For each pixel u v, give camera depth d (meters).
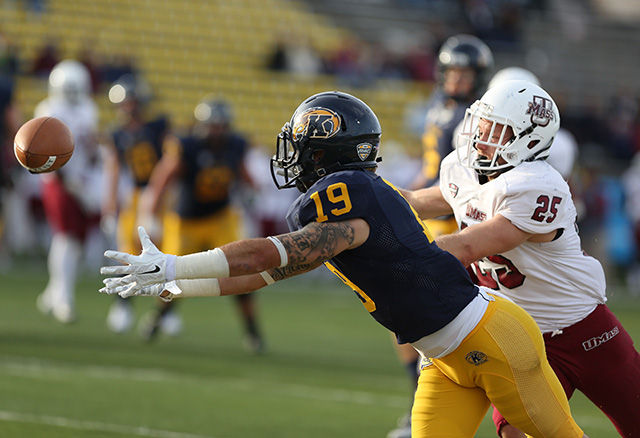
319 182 11.70
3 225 47.22
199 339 30.56
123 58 57.16
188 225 28.80
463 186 13.71
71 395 20.70
